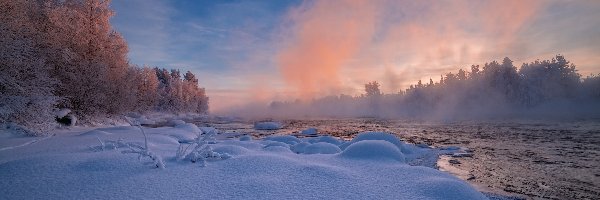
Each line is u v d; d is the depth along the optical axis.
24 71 14.64
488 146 16.45
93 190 4.67
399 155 8.05
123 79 25.48
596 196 7.07
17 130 13.23
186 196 4.48
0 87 13.70
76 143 9.76
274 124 32.66
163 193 4.59
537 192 7.36
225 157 6.89
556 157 12.67
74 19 21.55
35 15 19.31
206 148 6.87
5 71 13.54
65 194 4.50
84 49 21.97
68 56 20.45
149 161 6.40
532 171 9.77
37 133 13.12
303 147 11.60
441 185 5.20
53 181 5.02
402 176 5.95
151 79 52.47
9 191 4.60
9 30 13.66
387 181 5.57
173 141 12.09
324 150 10.62
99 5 23.06
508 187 7.80
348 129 31.36
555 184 8.13
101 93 22.38
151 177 5.34
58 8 20.41
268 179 5.24
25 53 14.37
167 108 74.81
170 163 6.42
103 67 22.27
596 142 18.36
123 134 13.88
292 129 31.03
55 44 19.73
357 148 8.17
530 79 68.56
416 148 14.46
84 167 5.75
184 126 21.47
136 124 6.59
